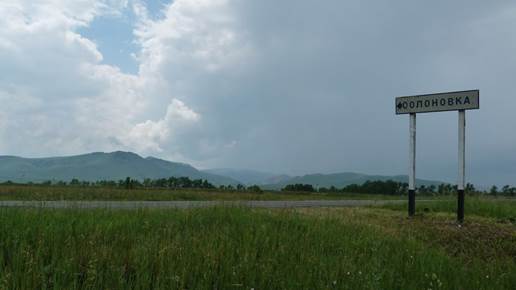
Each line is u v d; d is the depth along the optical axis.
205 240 7.61
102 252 6.38
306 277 6.34
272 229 9.60
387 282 6.64
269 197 32.25
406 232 11.66
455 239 11.74
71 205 11.18
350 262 7.50
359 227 10.97
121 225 8.65
